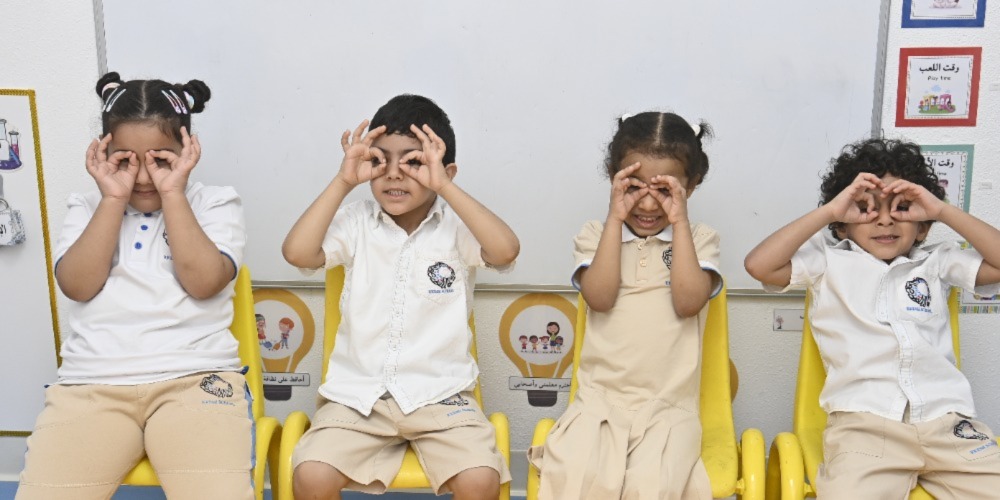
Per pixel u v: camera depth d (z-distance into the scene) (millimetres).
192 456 1425
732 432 1593
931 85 1758
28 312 1946
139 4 1814
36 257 1927
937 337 1543
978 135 1770
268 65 1821
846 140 1785
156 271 1558
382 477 1457
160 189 1494
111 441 1448
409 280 1599
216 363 1540
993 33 1731
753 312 1882
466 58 1797
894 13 1738
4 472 1980
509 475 1467
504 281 1884
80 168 1897
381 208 1649
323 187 1861
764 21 1752
